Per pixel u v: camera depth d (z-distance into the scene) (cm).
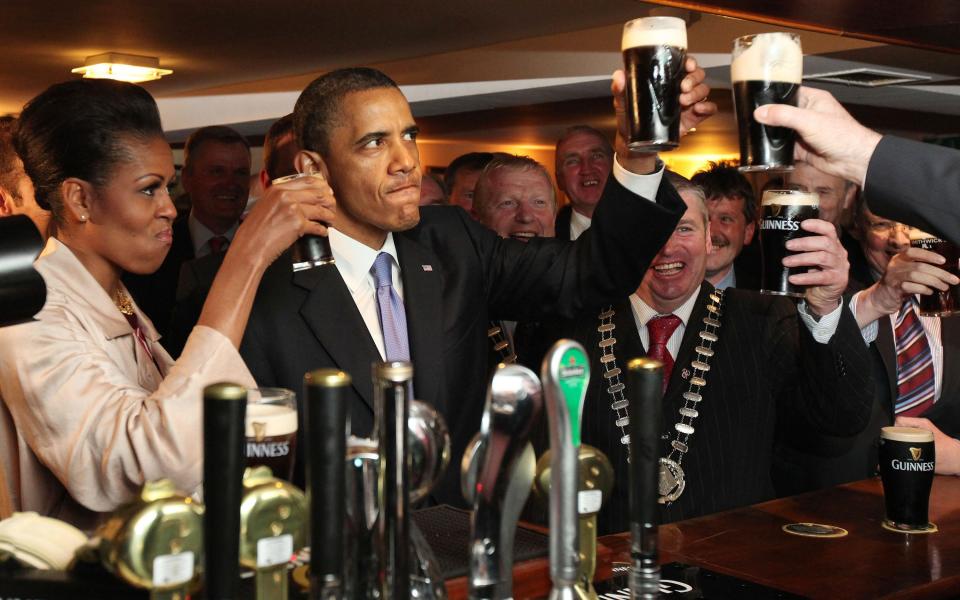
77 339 158
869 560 175
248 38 500
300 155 206
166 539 97
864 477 275
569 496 102
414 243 216
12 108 742
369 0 414
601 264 211
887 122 827
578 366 100
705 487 239
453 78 578
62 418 153
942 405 284
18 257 112
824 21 263
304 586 115
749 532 193
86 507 156
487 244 227
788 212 191
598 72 504
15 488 164
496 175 359
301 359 201
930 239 237
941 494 225
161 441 148
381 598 99
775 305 254
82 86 167
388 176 198
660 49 154
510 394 100
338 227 209
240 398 86
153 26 462
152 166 168
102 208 166
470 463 103
